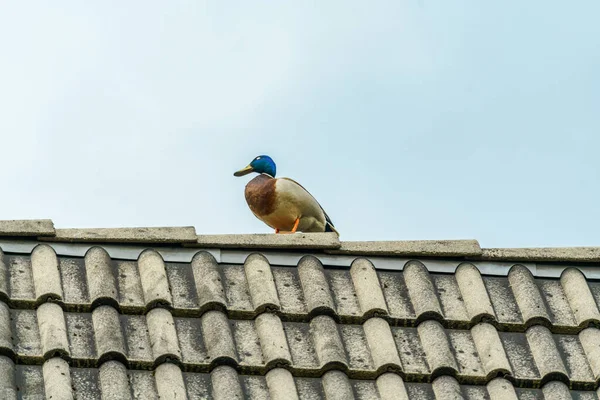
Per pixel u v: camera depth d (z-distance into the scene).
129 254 11.98
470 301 12.00
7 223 11.88
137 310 11.31
